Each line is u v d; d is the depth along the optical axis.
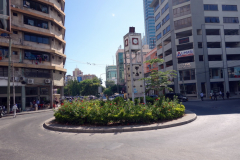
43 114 18.98
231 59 36.97
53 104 27.02
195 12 34.97
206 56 34.22
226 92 33.34
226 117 11.13
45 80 25.67
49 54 26.70
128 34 13.04
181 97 27.98
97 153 5.24
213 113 13.36
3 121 14.64
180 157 4.66
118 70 85.69
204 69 34.00
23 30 23.73
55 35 26.75
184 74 35.66
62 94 31.00
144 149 5.45
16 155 5.39
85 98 13.79
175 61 36.09
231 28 35.53
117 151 5.36
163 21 40.81
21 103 23.94
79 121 9.84
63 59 32.16
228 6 36.03
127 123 9.36
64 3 30.91
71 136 7.80
